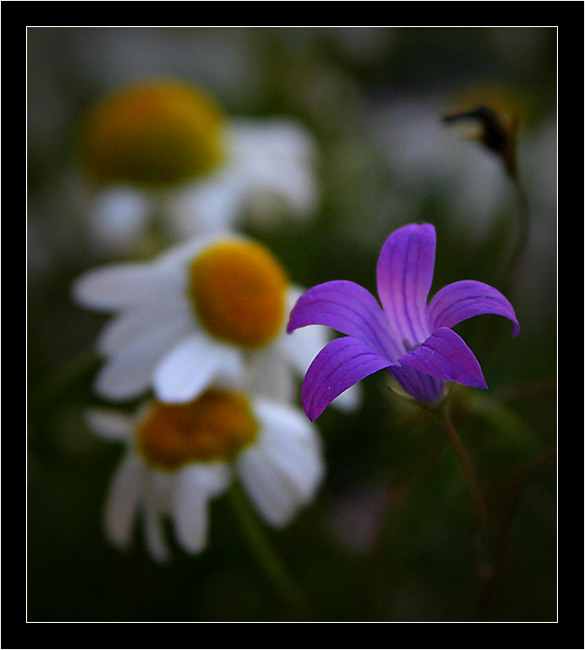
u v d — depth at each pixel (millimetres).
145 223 167
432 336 108
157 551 132
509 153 128
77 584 147
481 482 141
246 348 136
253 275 136
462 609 141
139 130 167
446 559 143
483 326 156
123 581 148
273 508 131
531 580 143
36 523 150
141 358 134
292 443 133
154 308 136
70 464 154
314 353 140
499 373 156
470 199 173
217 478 130
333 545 149
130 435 132
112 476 153
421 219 173
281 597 144
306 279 168
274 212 174
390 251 115
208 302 135
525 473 125
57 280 175
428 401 113
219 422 130
